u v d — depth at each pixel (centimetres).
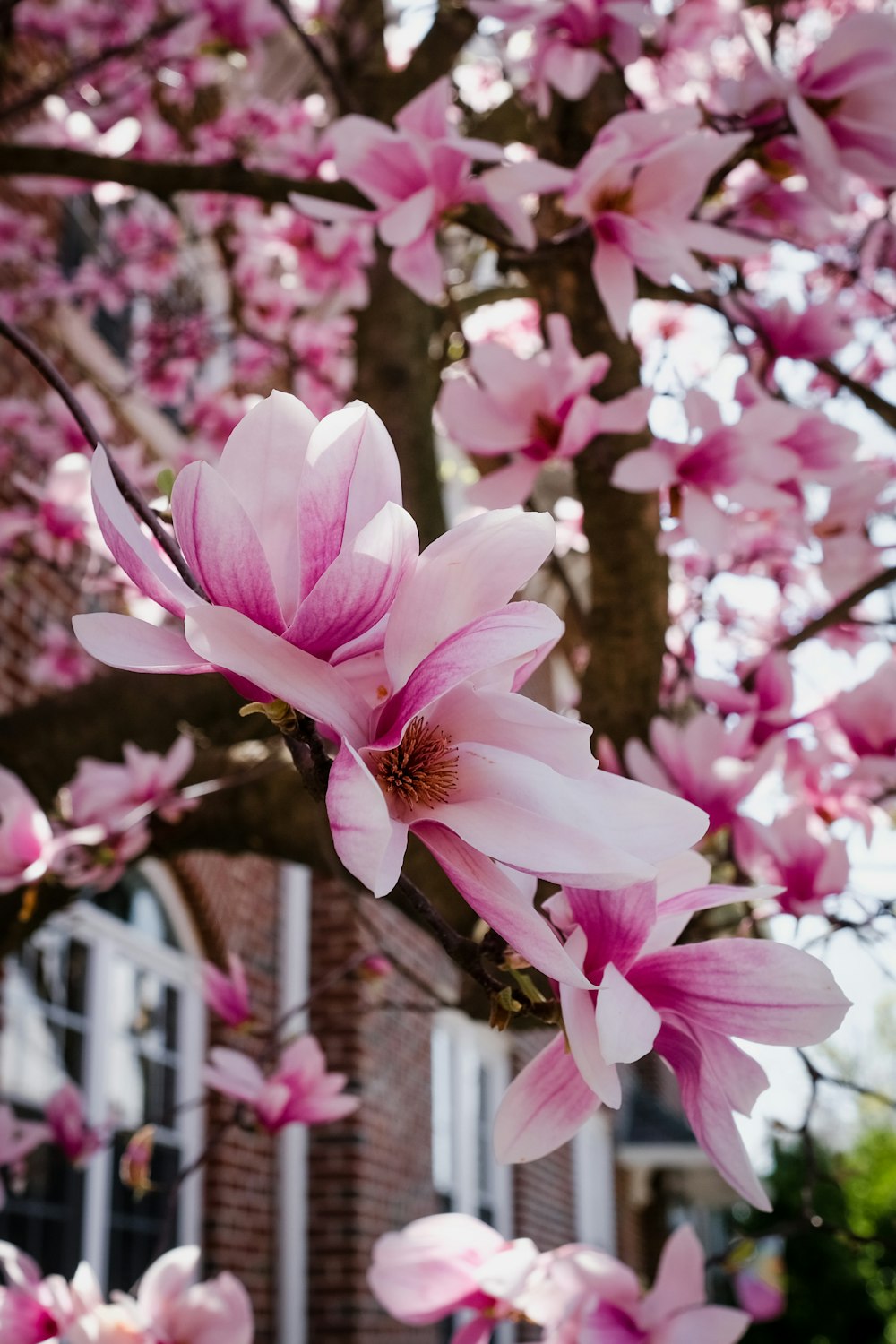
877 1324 1147
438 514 240
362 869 59
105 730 236
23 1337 131
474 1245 110
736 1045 70
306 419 68
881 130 138
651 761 151
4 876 171
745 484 151
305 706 63
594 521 187
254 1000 516
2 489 385
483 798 64
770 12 212
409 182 139
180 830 228
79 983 418
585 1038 68
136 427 499
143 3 397
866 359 380
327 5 330
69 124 360
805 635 193
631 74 348
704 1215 1411
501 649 63
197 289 525
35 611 404
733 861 162
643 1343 113
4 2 227
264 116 391
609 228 134
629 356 184
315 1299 513
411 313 250
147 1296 135
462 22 261
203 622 63
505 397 145
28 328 438
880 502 189
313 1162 529
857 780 189
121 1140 431
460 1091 702
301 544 65
